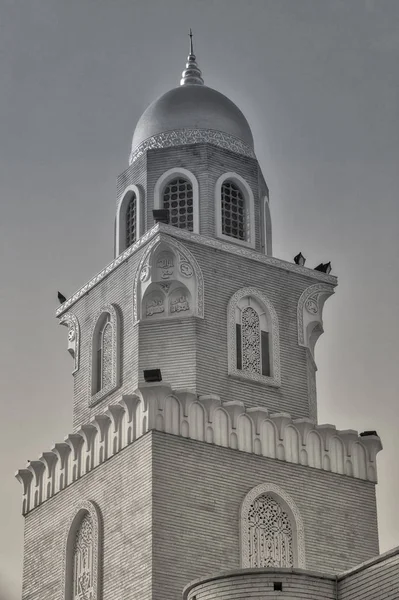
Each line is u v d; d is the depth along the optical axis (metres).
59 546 90.56
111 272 96.44
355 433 92.06
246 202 97.94
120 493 86.88
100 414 89.81
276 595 74.38
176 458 85.69
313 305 96.50
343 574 75.50
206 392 89.94
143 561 83.06
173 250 92.69
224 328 92.44
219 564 84.38
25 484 95.69
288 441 89.94
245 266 94.88
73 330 98.81
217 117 99.31
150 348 91.31
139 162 98.94
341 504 90.00
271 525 87.62
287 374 93.56
